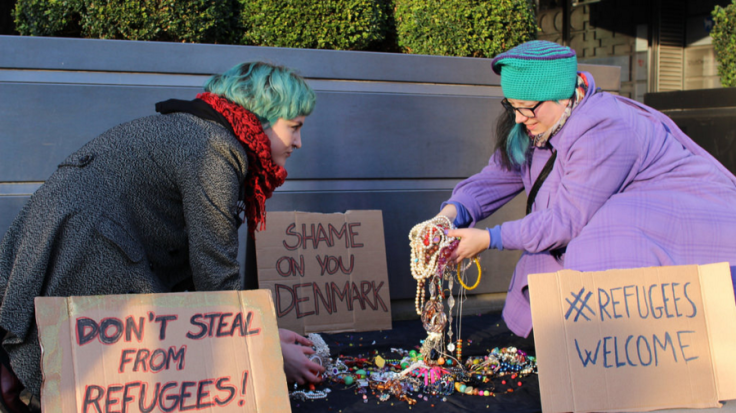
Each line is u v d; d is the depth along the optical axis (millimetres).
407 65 3295
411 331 2953
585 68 3650
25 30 3346
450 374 2191
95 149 1803
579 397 1878
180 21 3137
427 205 3348
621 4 7883
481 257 3410
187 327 1666
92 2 3020
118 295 1613
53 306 1537
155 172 1788
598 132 2139
